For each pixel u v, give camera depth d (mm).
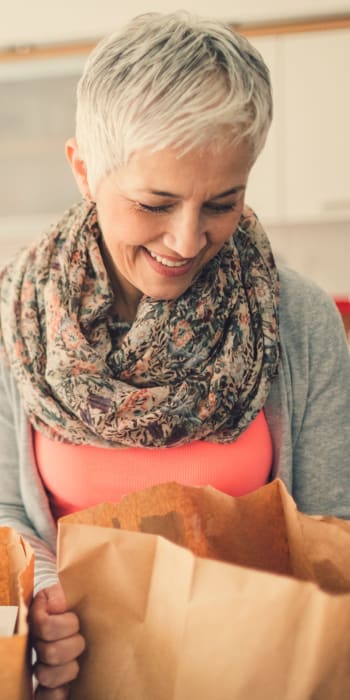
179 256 794
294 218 2949
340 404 989
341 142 2857
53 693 659
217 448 961
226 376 933
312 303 1004
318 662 570
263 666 584
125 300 991
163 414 915
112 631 641
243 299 963
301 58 2805
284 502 702
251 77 705
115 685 650
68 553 620
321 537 663
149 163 714
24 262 1025
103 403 919
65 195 3107
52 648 634
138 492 695
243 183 750
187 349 938
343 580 655
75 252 971
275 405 989
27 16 2842
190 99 687
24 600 601
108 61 725
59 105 2984
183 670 603
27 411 983
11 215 3156
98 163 765
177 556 584
